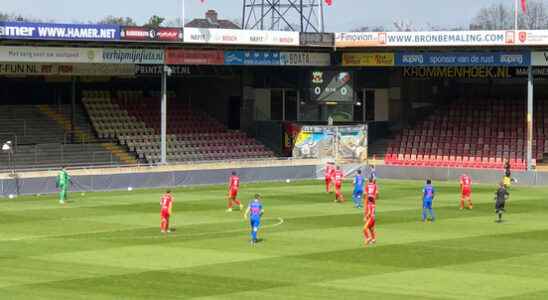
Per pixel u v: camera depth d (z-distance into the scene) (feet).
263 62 315.99
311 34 316.40
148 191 264.72
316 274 142.92
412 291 131.34
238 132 341.21
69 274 142.00
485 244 172.35
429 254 160.97
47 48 275.18
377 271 145.48
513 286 135.03
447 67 338.34
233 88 351.46
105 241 173.27
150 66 308.81
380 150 342.64
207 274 142.41
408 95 351.67
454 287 134.10
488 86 359.87
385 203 239.71
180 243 171.42
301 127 328.29
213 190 269.44
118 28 279.69
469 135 335.06
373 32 317.22
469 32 305.94
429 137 337.52
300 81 341.62
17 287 132.87
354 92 330.75
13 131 309.42
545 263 153.07
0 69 288.92
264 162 309.83
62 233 183.01
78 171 270.46
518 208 230.07
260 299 126.11
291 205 233.55
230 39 301.63
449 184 292.61
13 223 197.06
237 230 188.14
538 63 305.32
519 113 341.00
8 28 260.01
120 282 136.36
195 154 322.75
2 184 246.88
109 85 343.67
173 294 128.98
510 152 324.80
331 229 190.39
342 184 292.40
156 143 321.93
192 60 302.04
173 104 347.15
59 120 322.14
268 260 154.30
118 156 308.60
